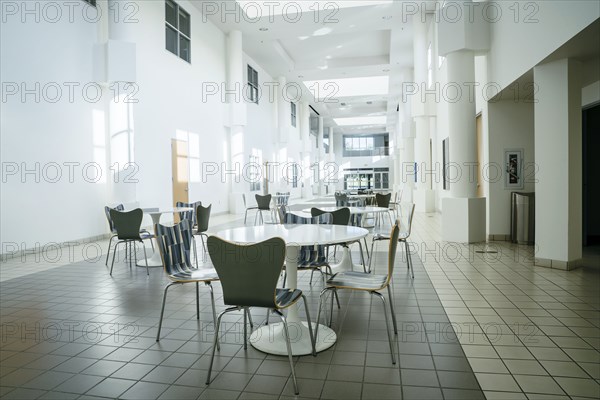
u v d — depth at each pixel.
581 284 4.09
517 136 6.76
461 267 4.98
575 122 4.66
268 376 2.24
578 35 3.82
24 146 5.95
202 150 11.08
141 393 2.06
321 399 1.98
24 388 2.12
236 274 2.13
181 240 3.09
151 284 4.33
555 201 4.75
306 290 4.07
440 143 11.68
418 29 11.64
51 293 3.99
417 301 3.62
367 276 2.80
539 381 2.14
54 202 6.48
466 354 2.49
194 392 2.07
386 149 35.22
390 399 1.97
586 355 2.45
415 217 11.15
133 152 7.61
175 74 9.66
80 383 2.17
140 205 8.11
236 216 12.13
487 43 6.46
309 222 3.91
